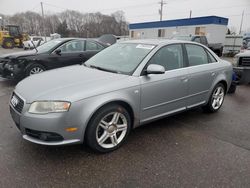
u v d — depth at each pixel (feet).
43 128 8.68
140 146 10.78
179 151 10.42
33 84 10.14
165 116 12.30
